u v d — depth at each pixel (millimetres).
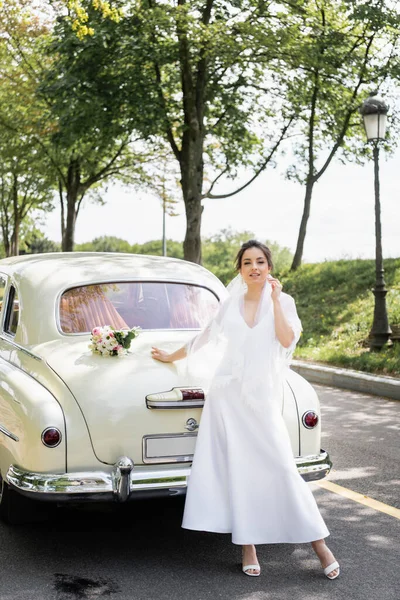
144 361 4535
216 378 4176
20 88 26078
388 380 10086
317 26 20141
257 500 4027
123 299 5203
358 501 5453
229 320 4188
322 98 21766
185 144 20906
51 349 4660
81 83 18953
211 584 3994
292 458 4082
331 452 6918
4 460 4512
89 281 5215
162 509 5254
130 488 4121
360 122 22812
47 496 4055
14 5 24859
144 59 19172
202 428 4156
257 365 4086
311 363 12164
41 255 6000
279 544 4648
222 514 4051
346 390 10664
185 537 4719
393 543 4629
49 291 5082
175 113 22016
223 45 18281
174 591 3898
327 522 5008
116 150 29422
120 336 4586
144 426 4242
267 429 4059
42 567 4207
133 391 4289
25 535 4727
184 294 5414
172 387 4344
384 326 12141
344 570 4207
